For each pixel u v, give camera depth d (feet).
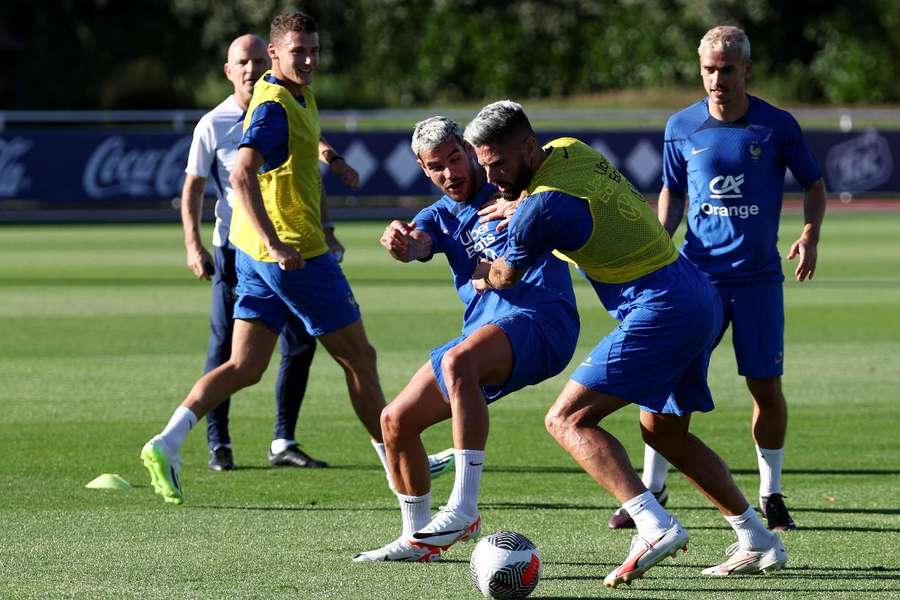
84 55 501.56
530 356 66.28
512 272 62.39
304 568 65.62
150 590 61.57
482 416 64.75
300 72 78.07
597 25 520.42
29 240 271.49
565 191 60.75
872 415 108.99
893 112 333.83
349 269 224.12
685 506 81.15
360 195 312.71
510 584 59.67
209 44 497.05
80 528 73.77
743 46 78.59
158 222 311.47
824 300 182.70
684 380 65.21
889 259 235.40
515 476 88.22
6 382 122.21
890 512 78.74
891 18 510.99
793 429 103.60
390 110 503.20
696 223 80.07
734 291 78.59
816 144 324.39
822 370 129.80
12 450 94.79
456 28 520.42
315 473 89.56
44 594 60.85
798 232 282.97
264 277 79.00
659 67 508.53
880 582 63.77
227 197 91.86
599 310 174.91
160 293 189.47
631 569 60.34
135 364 132.26
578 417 62.08
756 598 61.26
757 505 81.82
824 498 82.38
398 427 66.64
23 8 499.92
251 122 76.48
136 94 498.28
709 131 79.66
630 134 314.14
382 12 519.60
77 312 170.19
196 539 71.41
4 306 175.42
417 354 138.51
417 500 67.87
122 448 95.66
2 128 304.50
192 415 77.20
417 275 215.72
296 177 77.77
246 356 79.77
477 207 69.56
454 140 68.64
